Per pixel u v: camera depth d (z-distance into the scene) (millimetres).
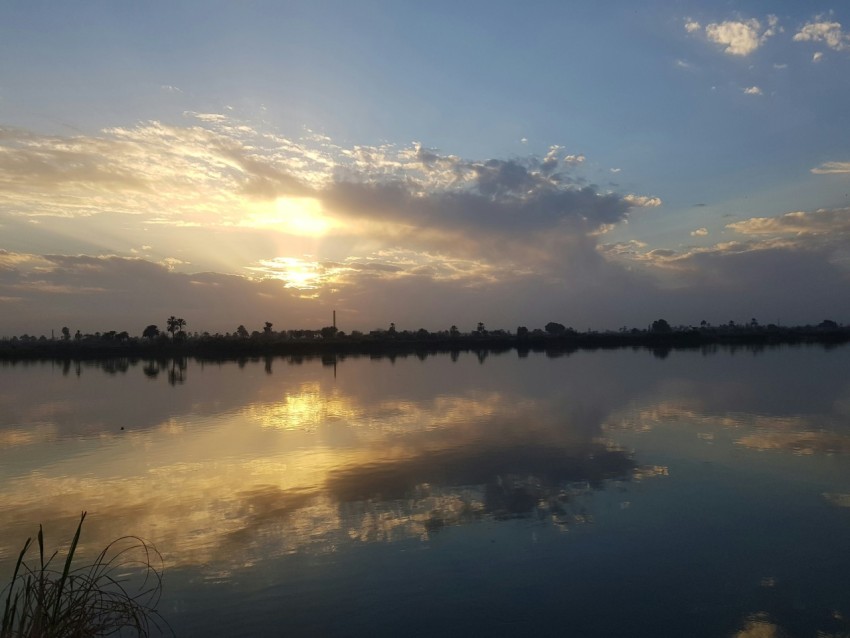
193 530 9703
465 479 12320
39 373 50000
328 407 23578
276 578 7848
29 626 4793
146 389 32875
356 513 10352
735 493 11102
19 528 10055
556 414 20656
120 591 7480
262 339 94625
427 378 36781
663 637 6324
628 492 11219
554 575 7801
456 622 6699
